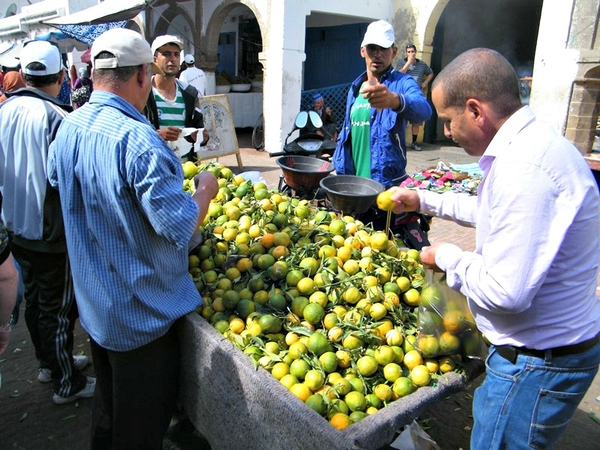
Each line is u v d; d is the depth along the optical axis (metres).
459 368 2.14
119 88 2.02
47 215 2.76
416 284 2.58
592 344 1.64
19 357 3.83
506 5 13.86
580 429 3.11
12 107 2.82
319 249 2.72
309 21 14.91
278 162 4.27
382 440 1.77
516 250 1.46
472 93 1.59
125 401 2.21
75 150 1.99
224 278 2.65
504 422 1.69
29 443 2.92
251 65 16.45
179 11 14.60
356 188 3.43
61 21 9.29
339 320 2.31
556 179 1.46
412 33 11.91
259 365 2.04
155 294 2.12
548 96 8.40
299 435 1.76
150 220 1.88
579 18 7.84
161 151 1.89
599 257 1.66
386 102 3.13
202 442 2.86
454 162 10.63
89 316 2.15
